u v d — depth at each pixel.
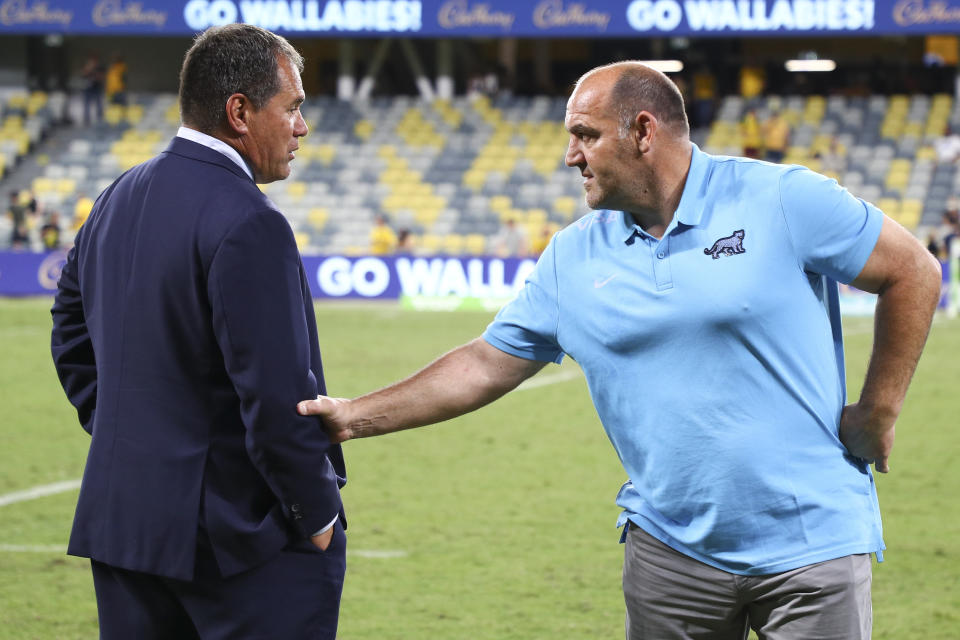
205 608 2.73
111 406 2.73
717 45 31.86
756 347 2.70
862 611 2.76
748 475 2.73
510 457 8.98
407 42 28.31
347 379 12.62
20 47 29.19
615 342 2.81
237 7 25.41
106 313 2.76
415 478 8.23
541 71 31.67
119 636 2.82
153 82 30.27
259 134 2.77
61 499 7.54
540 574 5.93
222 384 2.70
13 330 17.02
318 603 2.81
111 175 25.91
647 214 2.81
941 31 23.72
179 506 2.66
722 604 2.83
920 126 25.84
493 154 26.27
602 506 7.41
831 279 2.88
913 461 8.75
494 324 3.08
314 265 21.55
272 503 2.75
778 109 27.09
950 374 13.11
